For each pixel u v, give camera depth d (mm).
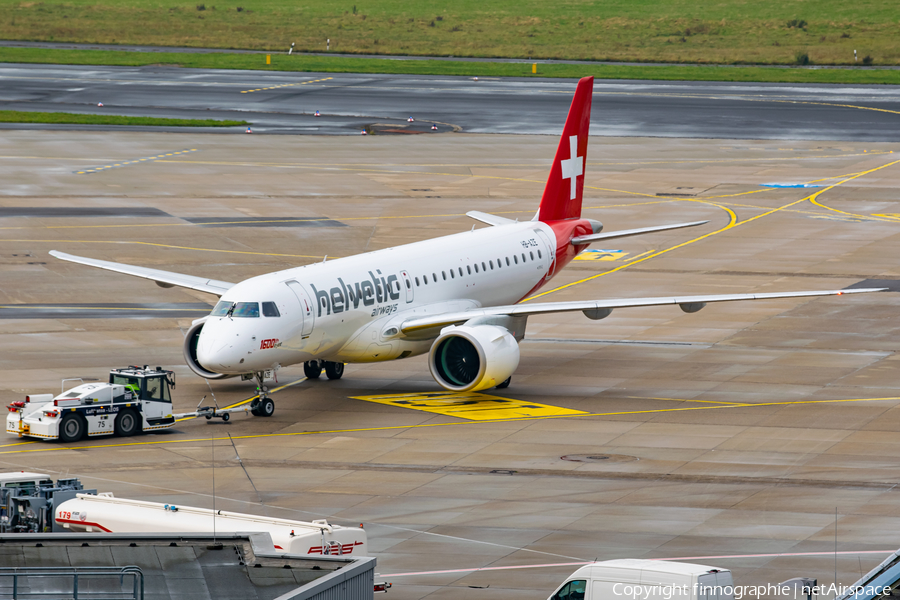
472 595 107875
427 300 192750
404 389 193250
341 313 178000
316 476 147125
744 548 119812
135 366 192500
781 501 135500
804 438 161875
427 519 130375
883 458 152375
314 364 198875
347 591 82312
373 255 191125
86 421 164000
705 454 154875
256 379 177000
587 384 194000
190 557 91688
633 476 145750
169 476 147375
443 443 161375
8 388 187250
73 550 93250
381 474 147750
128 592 87688
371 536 124875
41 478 125875
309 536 103750
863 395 184375
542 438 163250
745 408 177750
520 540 123250
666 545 121062
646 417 173500
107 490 140500
